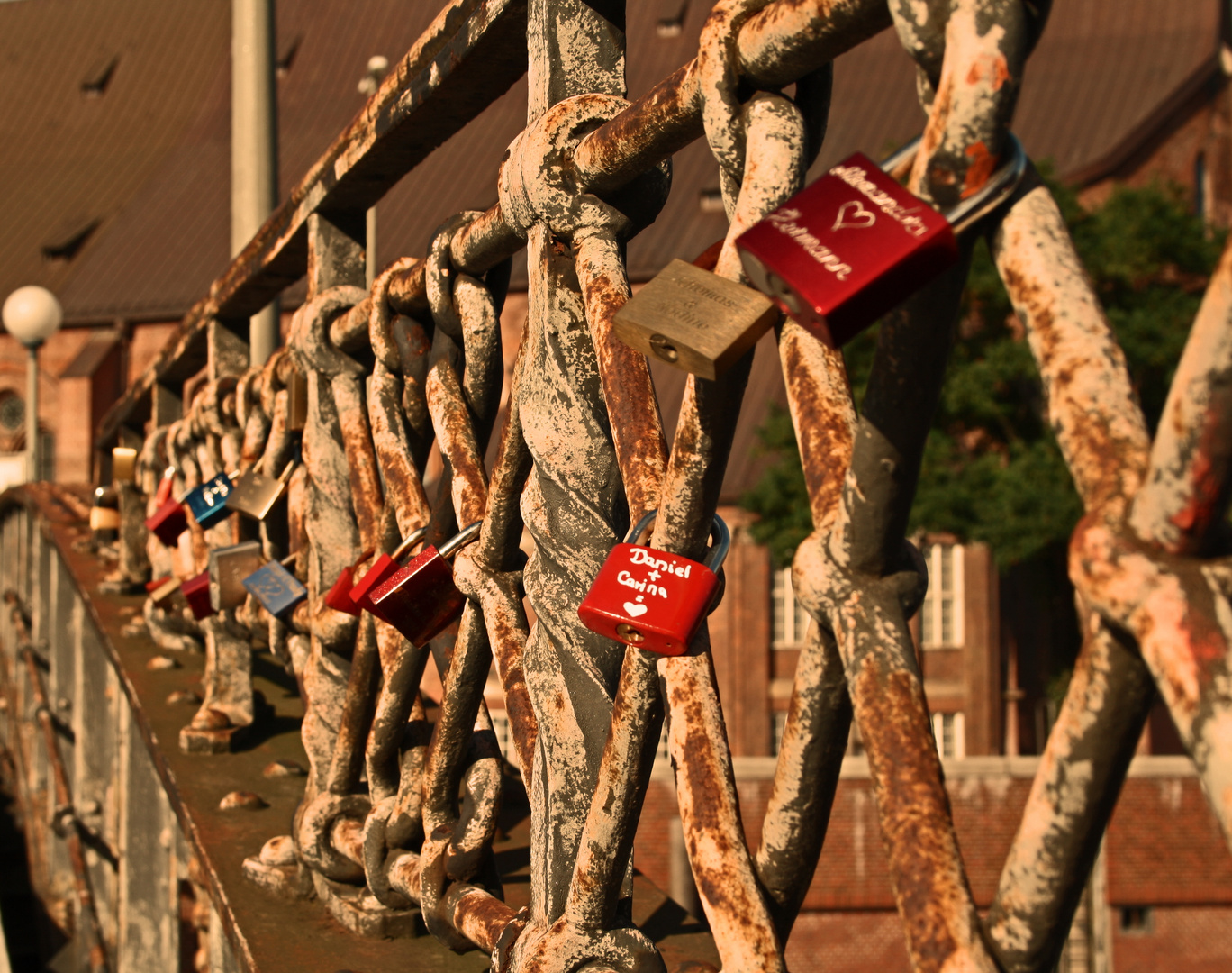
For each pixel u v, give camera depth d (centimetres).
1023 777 1572
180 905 287
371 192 189
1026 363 1698
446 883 141
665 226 2992
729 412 84
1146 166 2972
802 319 64
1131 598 53
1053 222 61
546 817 111
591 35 118
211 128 3922
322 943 152
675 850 1456
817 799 79
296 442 241
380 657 161
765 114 78
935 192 62
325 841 164
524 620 129
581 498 110
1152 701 57
